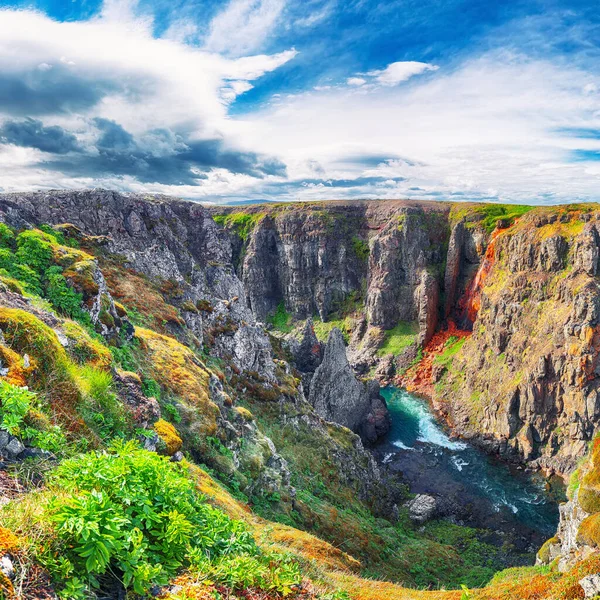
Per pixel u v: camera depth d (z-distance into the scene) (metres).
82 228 67.38
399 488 72.69
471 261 154.88
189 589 7.55
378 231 174.88
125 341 31.73
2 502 7.63
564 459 80.69
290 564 10.51
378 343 155.50
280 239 191.12
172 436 19.92
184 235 90.25
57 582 6.29
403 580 37.00
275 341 97.88
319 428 60.16
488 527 65.38
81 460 8.62
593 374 81.00
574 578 13.74
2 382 10.15
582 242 95.06
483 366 112.56
